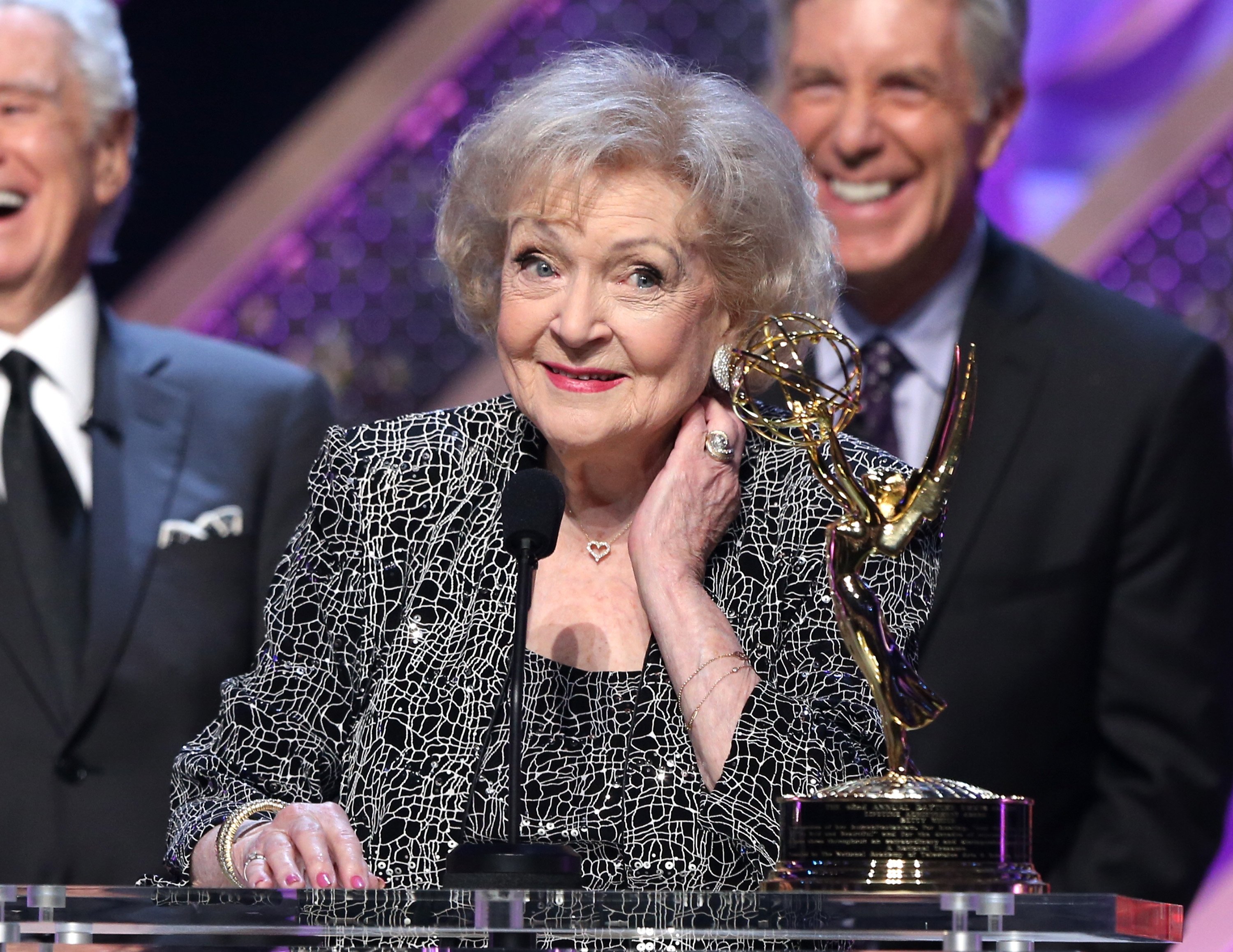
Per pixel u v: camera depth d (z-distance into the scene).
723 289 7.41
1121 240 15.98
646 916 5.12
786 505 7.77
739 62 16.92
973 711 11.03
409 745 7.35
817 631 7.38
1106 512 11.34
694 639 7.12
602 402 7.20
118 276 17.42
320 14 17.75
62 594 11.20
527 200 7.09
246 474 11.81
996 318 11.91
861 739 7.06
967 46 11.76
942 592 11.22
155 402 11.91
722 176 7.13
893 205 11.78
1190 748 11.24
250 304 17.17
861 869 5.70
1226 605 11.66
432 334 17.17
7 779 10.80
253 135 17.70
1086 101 16.73
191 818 7.18
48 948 5.94
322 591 7.86
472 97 17.44
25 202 11.66
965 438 6.29
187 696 11.12
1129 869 11.04
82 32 12.03
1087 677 11.38
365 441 8.20
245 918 5.21
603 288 7.14
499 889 5.32
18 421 11.55
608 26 17.28
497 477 7.94
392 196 17.31
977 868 5.68
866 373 12.05
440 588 7.70
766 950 6.07
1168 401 11.55
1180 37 16.58
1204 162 15.99
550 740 7.26
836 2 11.80
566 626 7.55
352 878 6.38
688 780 6.98
